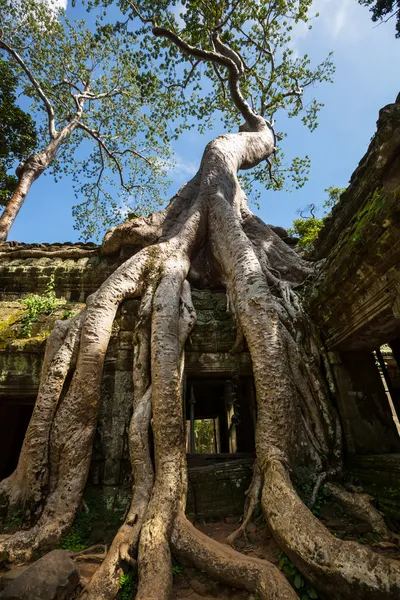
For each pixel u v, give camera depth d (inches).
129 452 172.1
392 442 175.8
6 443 261.7
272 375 164.1
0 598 93.0
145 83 466.3
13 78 503.5
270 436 152.9
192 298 243.1
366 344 186.7
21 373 198.8
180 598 105.3
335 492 146.6
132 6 407.2
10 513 152.6
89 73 580.1
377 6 252.1
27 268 273.1
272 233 312.2
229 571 106.7
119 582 107.1
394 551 113.7
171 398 166.2
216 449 377.1
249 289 194.9
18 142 520.1
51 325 220.5
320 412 175.0
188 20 406.9
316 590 97.6
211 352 214.2
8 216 407.5
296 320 201.3
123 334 209.2
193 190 329.1
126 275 219.5
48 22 515.8
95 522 155.7
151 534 121.9
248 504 153.3
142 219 285.6
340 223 217.3
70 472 159.6
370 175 170.2
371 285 144.6
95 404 175.9
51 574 98.7
